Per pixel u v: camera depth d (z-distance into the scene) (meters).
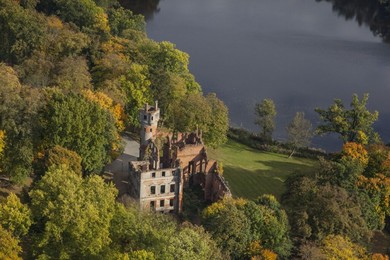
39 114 127.81
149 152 139.50
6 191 124.62
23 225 99.56
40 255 96.31
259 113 185.12
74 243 99.38
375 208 130.88
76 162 122.31
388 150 149.50
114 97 152.38
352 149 143.00
